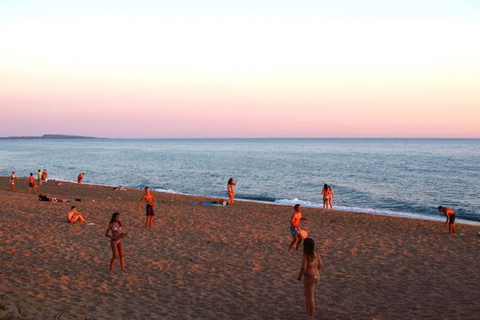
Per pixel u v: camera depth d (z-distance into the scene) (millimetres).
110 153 125062
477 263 12086
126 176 54719
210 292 9250
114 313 7602
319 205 30000
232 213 21578
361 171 61094
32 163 80750
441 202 32250
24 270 10172
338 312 8156
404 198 34438
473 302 8805
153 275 10398
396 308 8430
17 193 29672
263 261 11977
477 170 61562
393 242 14867
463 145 199000
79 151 141750
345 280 10359
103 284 9461
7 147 194375
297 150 148500
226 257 12367
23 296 8008
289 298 8961
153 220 18438
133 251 12773
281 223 18656
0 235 14172
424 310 8320
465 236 16156
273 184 45281
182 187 42625
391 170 62469
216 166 71688
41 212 19625
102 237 14484
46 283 9188
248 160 88688
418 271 11219
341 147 181250
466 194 36844
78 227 16141
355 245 14305
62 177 53312
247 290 9453
